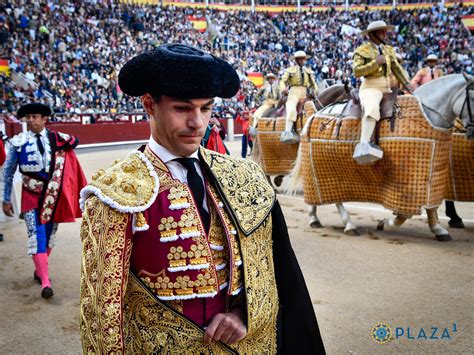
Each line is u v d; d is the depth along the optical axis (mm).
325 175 5168
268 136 7977
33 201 3543
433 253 4340
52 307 3312
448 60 27188
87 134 16641
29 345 2746
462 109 4320
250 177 1267
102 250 1030
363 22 34812
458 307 3109
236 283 1157
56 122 15906
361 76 4789
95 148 16891
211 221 1166
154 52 1068
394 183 4648
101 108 18109
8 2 20328
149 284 1104
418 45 29609
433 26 31516
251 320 1142
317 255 4371
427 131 4457
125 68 1096
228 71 1138
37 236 3543
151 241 1095
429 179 4512
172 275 1101
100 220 1053
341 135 4910
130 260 1111
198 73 1045
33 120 3572
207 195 1190
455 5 33438
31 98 15375
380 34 4738
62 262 4332
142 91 1096
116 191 1065
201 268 1105
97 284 1010
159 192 1123
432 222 4809
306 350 1323
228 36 30688
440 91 4477
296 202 7195
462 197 5035
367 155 4547
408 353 2535
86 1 25188
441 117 4457
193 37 27938
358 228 5434
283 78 7633
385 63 4676
